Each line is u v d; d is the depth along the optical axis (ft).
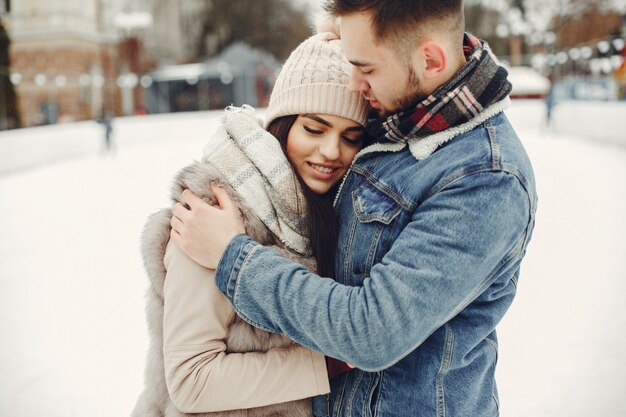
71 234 21.68
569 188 27.76
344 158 4.02
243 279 3.28
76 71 92.32
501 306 3.53
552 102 59.62
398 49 3.15
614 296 13.34
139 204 27.76
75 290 15.28
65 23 90.58
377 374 3.49
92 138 55.62
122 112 98.02
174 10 133.59
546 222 20.88
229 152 3.72
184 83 98.84
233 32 136.98
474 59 3.20
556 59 64.95
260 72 100.22
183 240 3.51
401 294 2.97
